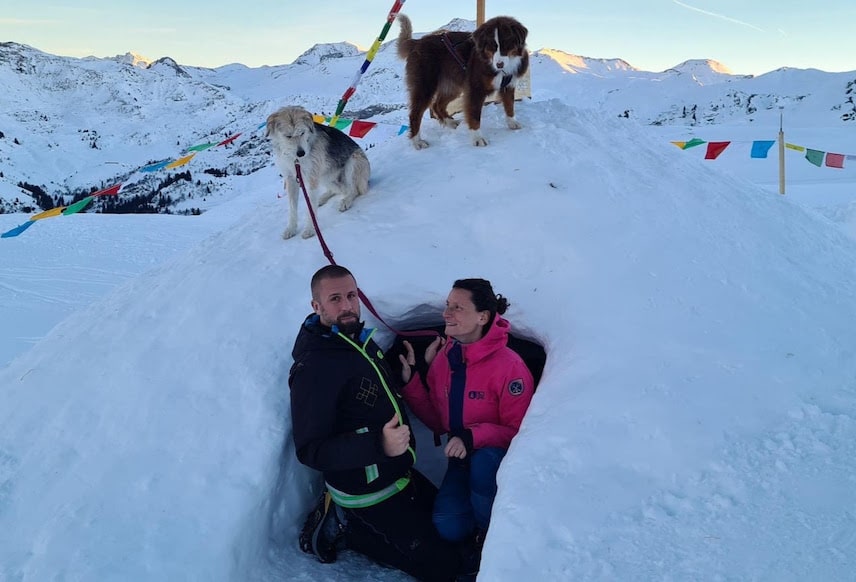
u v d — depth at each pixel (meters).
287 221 4.48
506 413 3.07
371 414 2.90
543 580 2.16
